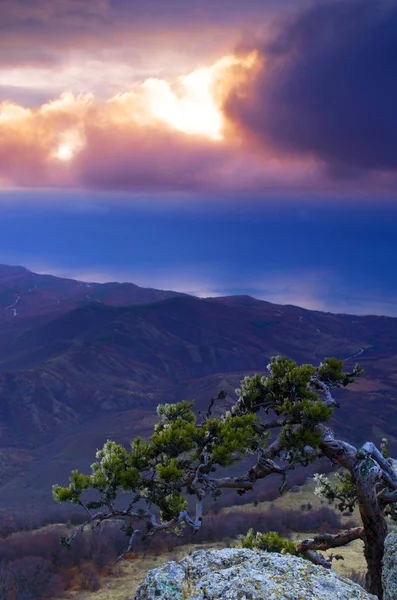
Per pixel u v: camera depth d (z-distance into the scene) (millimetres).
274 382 19422
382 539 18328
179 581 6949
